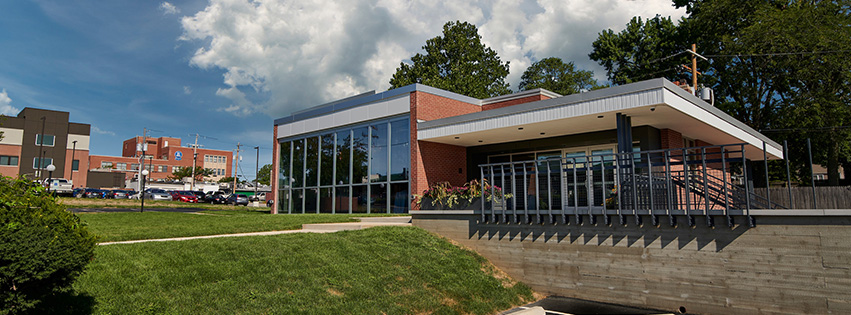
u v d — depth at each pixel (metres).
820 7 27.08
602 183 11.50
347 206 23.05
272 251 11.23
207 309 7.87
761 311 9.62
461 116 18.06
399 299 9.98
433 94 21.03
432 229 14.98
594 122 15.34
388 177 21.19
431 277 11.43
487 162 21.09
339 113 23.89
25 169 65.00
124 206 33.44
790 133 29.92
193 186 73.38
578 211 11.95
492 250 13.52
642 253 11.12
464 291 11.20
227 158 109.19
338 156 23.83
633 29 35.62
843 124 27.62
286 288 9.27
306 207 25.28
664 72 34.16
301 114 26.19
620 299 11.31
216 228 14.70
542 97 21.70
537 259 12.66
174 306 7.73
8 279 5.23
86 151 71.50
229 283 8.95
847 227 8.91
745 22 29.64
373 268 11.16
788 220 9.49
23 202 5.76
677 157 16.58
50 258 5.41
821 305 9.03
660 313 10.55
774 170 34.50
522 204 12.97
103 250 9.78
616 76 36.38
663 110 13.34
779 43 27.03
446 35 42.28
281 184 27.19
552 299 12.01
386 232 14.12
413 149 20.06
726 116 16.17
